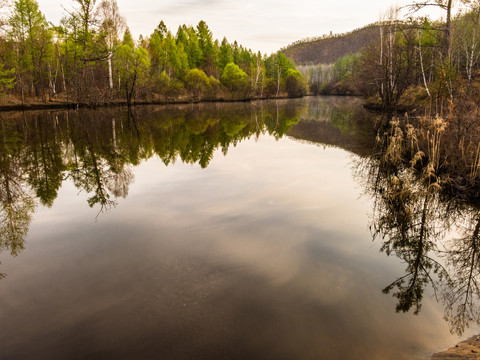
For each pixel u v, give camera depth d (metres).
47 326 3.34
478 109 9.34
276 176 9.50
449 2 18.45
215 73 69.62
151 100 46.91
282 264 4.59
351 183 8.84
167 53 56.78
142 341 3.11
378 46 27.47
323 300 3.78
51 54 34.34
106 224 6.07
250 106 46.66
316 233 5.68
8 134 17.50
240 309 3.59
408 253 5.21
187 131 19.58
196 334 3.20
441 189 8.00
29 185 8.66
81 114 28.89
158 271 4.40
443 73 15.84
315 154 12.94
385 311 3.62
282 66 82.88
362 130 20.14
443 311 3.71
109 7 37.34
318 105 48.66
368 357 2.92
